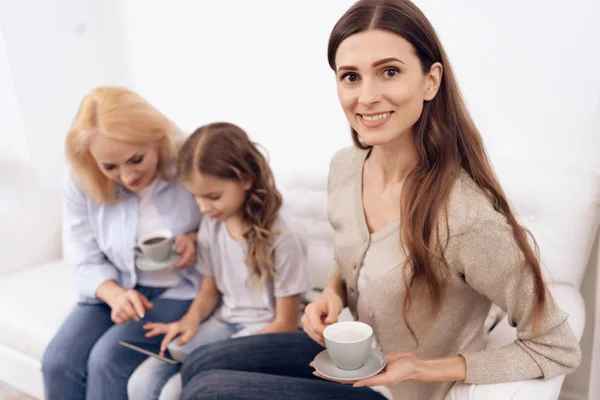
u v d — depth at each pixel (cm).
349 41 79
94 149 134
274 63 178
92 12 211
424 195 84
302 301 148
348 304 107
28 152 205
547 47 136
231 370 104
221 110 195
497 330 113
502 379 84
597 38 130
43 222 190
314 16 166
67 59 210
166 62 203
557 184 124
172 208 149
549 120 140
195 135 129
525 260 81
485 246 81
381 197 96
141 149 136
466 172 87
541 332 84
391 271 90
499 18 140
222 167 124
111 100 135
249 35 180
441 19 147
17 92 198
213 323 140
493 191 86
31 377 146
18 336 146
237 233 135
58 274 177
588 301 139
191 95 201
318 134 176
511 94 143
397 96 79
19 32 196
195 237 146
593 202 122
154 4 198
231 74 189
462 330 93
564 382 146
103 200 145
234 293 140
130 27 207
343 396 96
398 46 77
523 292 82
